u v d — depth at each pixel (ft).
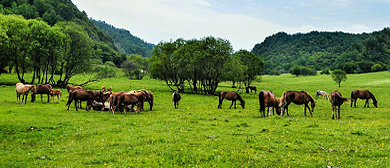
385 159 32.50
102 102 82.07
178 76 188.24
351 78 418.72
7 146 41.11
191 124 57.26
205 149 37.27
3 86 141.18
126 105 77.66
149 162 32.35
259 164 31.48
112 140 43.68
